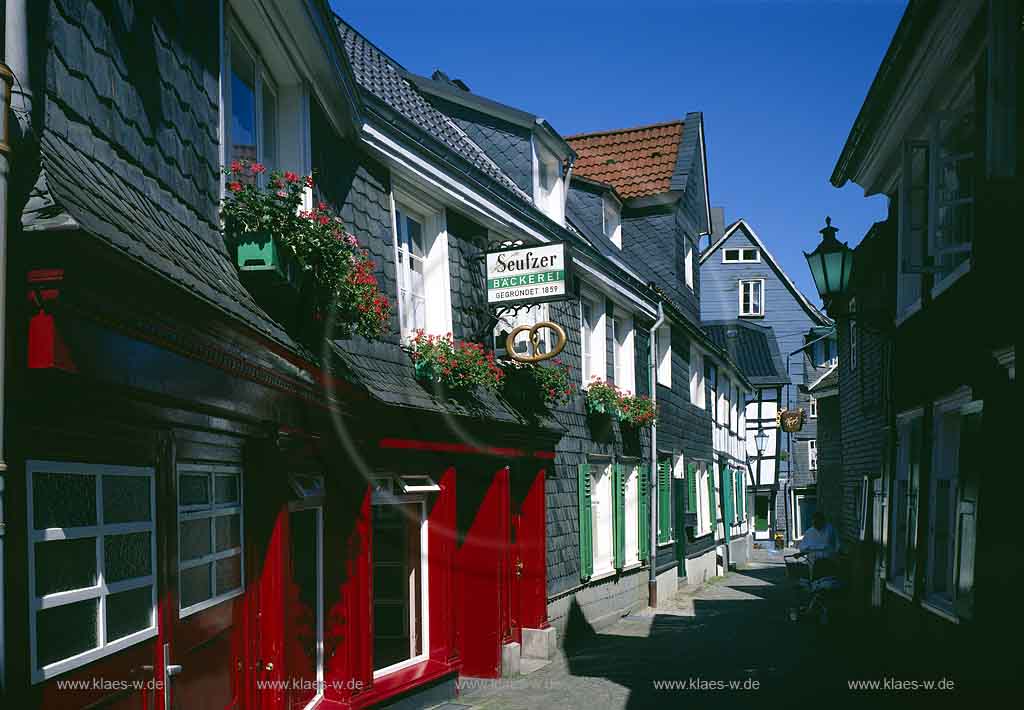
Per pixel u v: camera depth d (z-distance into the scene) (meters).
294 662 5.71
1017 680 5.63
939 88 7.78
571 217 15.42
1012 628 5.74
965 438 6.93
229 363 3.95
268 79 6.24
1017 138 5.87
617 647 11.62
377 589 8.47
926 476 8.62
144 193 3.85
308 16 5.61
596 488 13.77
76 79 3.26
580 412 12.76
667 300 16.69
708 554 23.05
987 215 6.48
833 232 10.38
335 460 6.33
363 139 7.31
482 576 9.31
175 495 3.85
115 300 2.73
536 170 12.52
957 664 7.07
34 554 2.72
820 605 13.13
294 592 5.76
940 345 8.07
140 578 3.48
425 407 7.41
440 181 8.52
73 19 3.25
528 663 10.23
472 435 8.66
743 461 31.31
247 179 5.51
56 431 2.85
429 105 12.02
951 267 7.71
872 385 11.80
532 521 10.73
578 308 12.87
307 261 5.17
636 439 15.68
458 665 8.52
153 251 3.09
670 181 19.02
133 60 3.84
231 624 4.60
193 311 3.29
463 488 9.46
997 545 6.09
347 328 6.24
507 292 9.48
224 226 4.86
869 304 11.65
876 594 11.03
